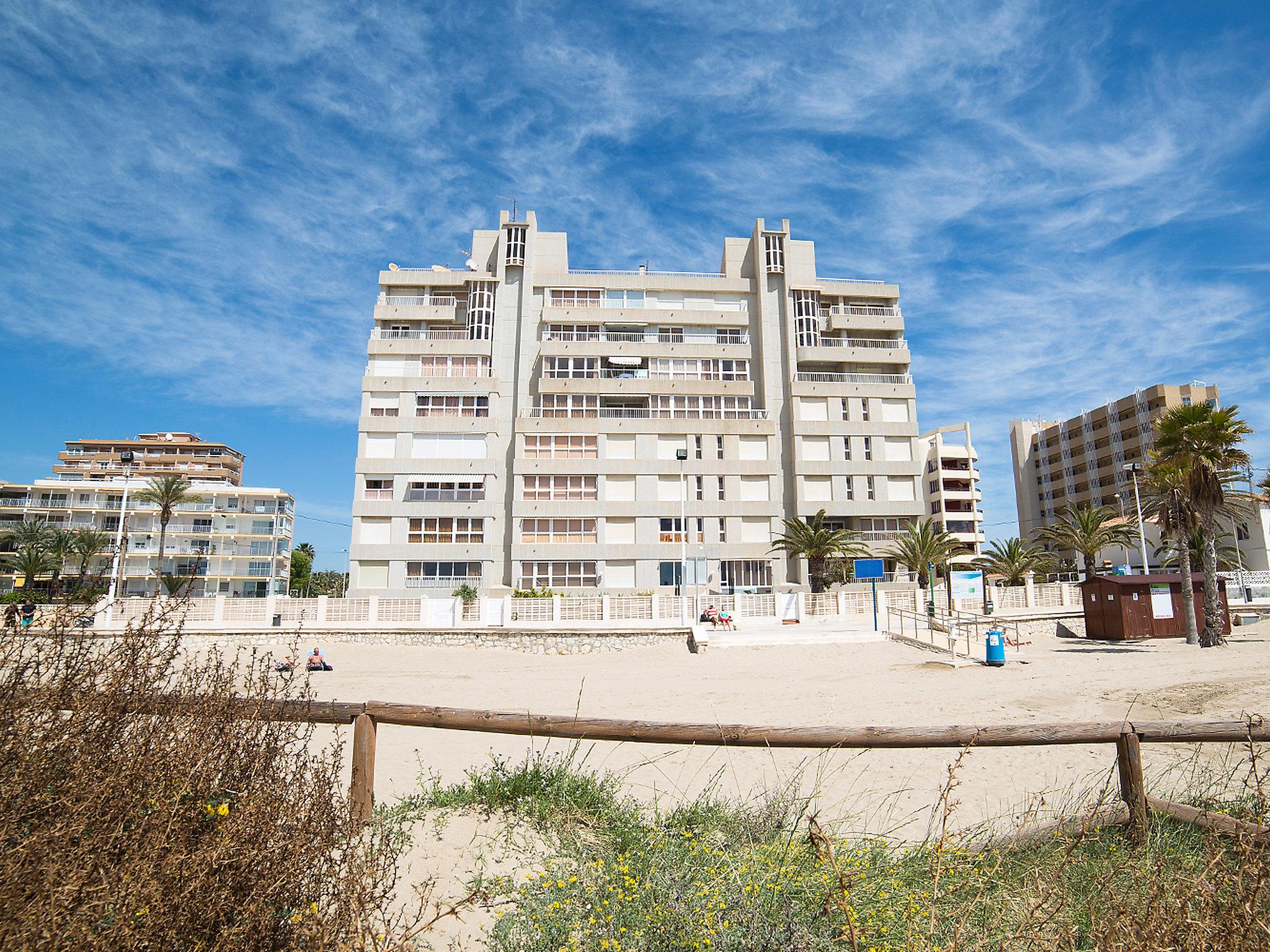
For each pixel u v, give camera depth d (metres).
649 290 54.91
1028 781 7.83
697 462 49.94
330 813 3.47
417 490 48.38
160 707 3.47
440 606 32.59
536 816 5.61
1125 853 4.15
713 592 47.69
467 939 3.84
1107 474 82.25
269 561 76.94
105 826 2.68
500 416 51.50
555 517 48.53
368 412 49.59
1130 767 4.88
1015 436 97.50
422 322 53.66
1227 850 3.77
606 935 3.69
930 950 3.29
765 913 3.73
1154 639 27.78
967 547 71.69
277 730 3.85
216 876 2.68
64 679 3.17
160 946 2.44
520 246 54.69
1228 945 2.91
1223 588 29.53
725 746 5.25
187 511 75.69
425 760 8.16
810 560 44.31
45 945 2.20
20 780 2.68
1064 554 68.88
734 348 53.34
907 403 53.69
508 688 19.86
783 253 56.19
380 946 3.03
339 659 28.31
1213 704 13.27
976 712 13.71
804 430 52.00
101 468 105.50
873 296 56.91
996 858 4.42
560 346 52.00
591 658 28.94
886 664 22.75
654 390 51.72
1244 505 53.00
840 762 8.80
